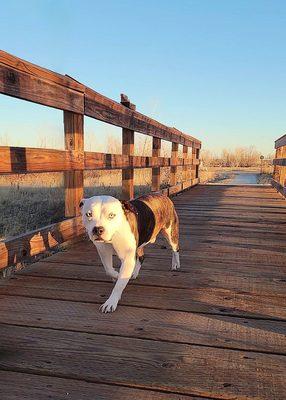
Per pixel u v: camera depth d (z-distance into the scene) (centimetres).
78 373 172
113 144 1820
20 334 209
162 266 336
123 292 272
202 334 209
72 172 396
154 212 289
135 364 179
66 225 377
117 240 249
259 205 750
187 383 165
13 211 703
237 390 160
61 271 318
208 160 5731
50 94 319
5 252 277
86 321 225
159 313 237
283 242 429
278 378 168
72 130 377
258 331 213
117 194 942
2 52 251
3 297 262
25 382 166
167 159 797
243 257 366
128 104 550
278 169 1091
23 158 285
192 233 480
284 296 266
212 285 288
